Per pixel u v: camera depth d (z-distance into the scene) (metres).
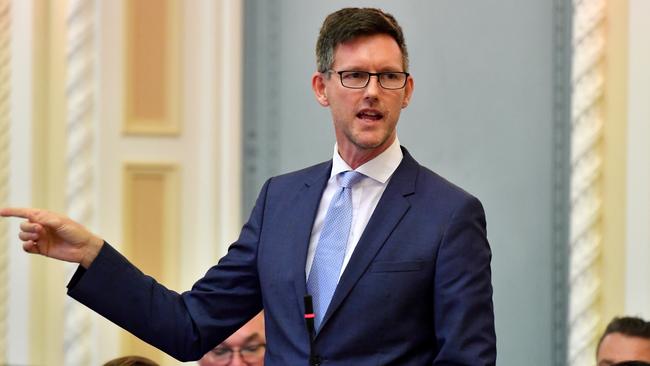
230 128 13.27
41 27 13.38
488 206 13.34
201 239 13.35
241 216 13.41
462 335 6.60
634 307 12.62
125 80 13.41
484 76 13.36
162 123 13.45
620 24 12.84
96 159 13.45
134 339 13.36
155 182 13.47
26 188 13.28
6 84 13.35
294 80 13.52
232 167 13.27
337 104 6.99
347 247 7.00
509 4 13.35
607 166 12.87
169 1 13.41
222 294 7.40
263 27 13.52
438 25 13.42
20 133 13.32
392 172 7.15
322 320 6.77
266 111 13.52
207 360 10.97
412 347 6.74
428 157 13.41
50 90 13.45
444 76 13.42
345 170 7.23
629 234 12.70
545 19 13.28
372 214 6.96
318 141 13.49
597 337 12.86
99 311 7.11
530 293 13.25
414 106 13.42
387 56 6.91
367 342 6.69
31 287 13.28
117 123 13.43
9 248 13.30
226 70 13.30
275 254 7.14
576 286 12.94
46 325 13.35
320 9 13.52
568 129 13.19
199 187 13.38
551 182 13.23
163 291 7.33
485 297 6.77
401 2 13.43
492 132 13.34
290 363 6.81
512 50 13.34
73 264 13.38
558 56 13.23
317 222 7.21
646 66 12.67
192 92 13.41
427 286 6.77
